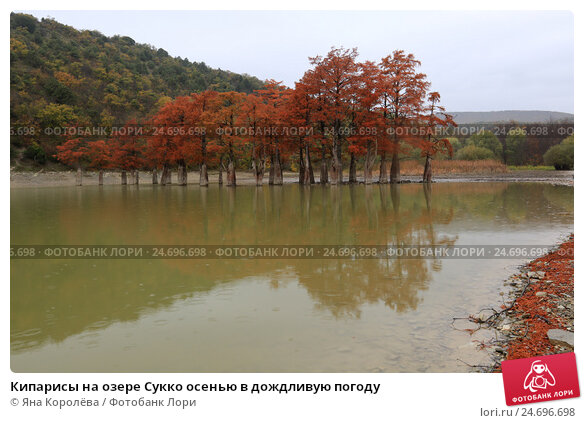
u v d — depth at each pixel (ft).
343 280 29.30
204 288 27.99
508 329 20.06
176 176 277.03
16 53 302.66
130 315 23.02
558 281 27.45
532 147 330.95
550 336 18.57
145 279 30.50
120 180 259.19
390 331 20.15
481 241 42.63
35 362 17.81
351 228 52.24
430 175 163.73
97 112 297.94
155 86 403.13
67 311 23.77
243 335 19.94
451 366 16.92
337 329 20.47
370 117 150.71
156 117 195.21
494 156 312.29
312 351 18.17
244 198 104.27
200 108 173.06
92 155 216.33
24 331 20.92
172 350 18.54
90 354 18.42
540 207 74.28
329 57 147.54
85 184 225.56
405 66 150.10
